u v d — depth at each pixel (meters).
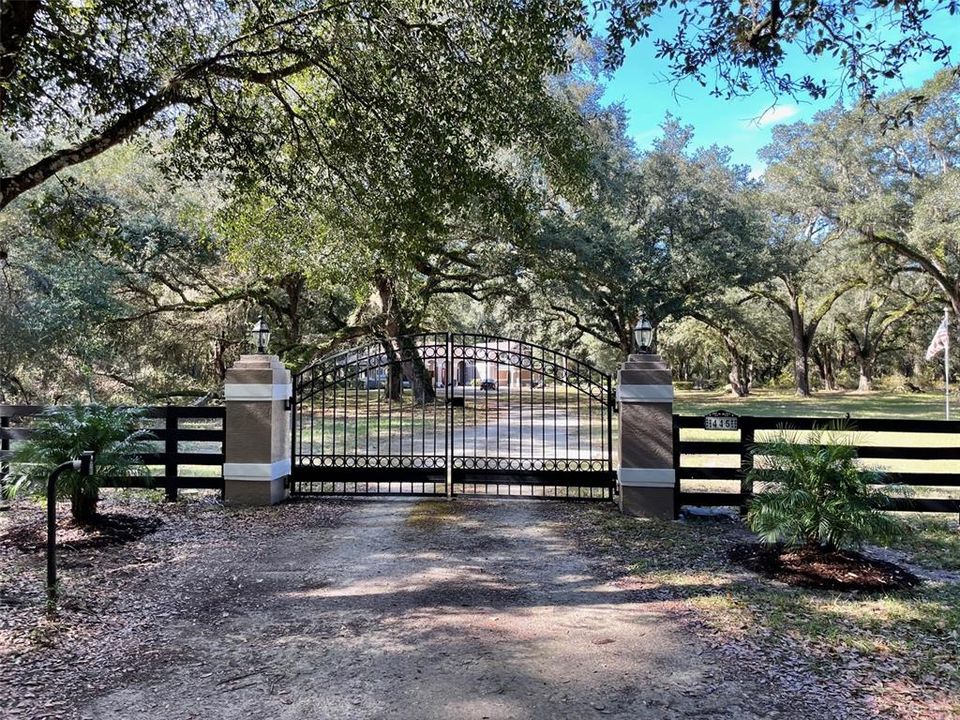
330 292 24.45
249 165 7.70
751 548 5.64
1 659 3.54
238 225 11.47
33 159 13.20
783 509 5.07
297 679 3.32
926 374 45.84
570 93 16.45
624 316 25.08
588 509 7.31
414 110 6.82
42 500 7.26
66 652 3.65
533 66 7.09
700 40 5.57
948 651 3.67
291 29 6.50
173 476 7.68
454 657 3.58
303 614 4.24
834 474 5.02
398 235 8.60
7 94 5.98
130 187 16.62
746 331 37.56
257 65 7.28
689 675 3.37
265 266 16.06
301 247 14.31
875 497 5.18
